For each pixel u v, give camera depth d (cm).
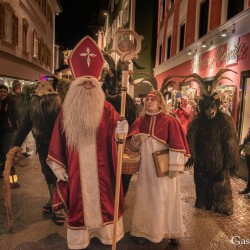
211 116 403
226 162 405
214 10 848
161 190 302
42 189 484
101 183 299
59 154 297
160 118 311
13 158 348
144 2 1777
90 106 288
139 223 315
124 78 269
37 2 1744
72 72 307
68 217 298
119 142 270
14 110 555
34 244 320
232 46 711
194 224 375
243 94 651
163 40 1516
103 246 316
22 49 1378
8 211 341
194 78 414
